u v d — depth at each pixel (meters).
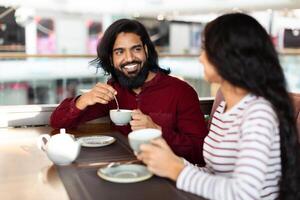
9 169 1.18
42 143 1.38
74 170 1.16
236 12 1.01
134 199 0.94
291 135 0.98
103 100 1.60
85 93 1.69
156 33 8.54
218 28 0.97
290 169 1.00
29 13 7.86
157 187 1.01
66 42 8.61
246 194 0.87
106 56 1.75
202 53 1.04
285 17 4.57
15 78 5.48
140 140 1.04
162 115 1.72
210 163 1.09
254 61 0.95
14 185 1.04
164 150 1.03
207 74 1.04
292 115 0.99
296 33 4.33
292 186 1.01
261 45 0.95
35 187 1.02
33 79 5.57
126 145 1.45
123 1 7.93
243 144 0.91
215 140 1.09
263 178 0.88
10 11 7.63
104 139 1.51
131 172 1.11
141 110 1.75
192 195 0.96
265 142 0.90
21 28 7.95
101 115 1.82
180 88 1.75
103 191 0.99
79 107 1.64
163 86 1.75
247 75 0.95
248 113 0.95
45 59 5.58
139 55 1.69
